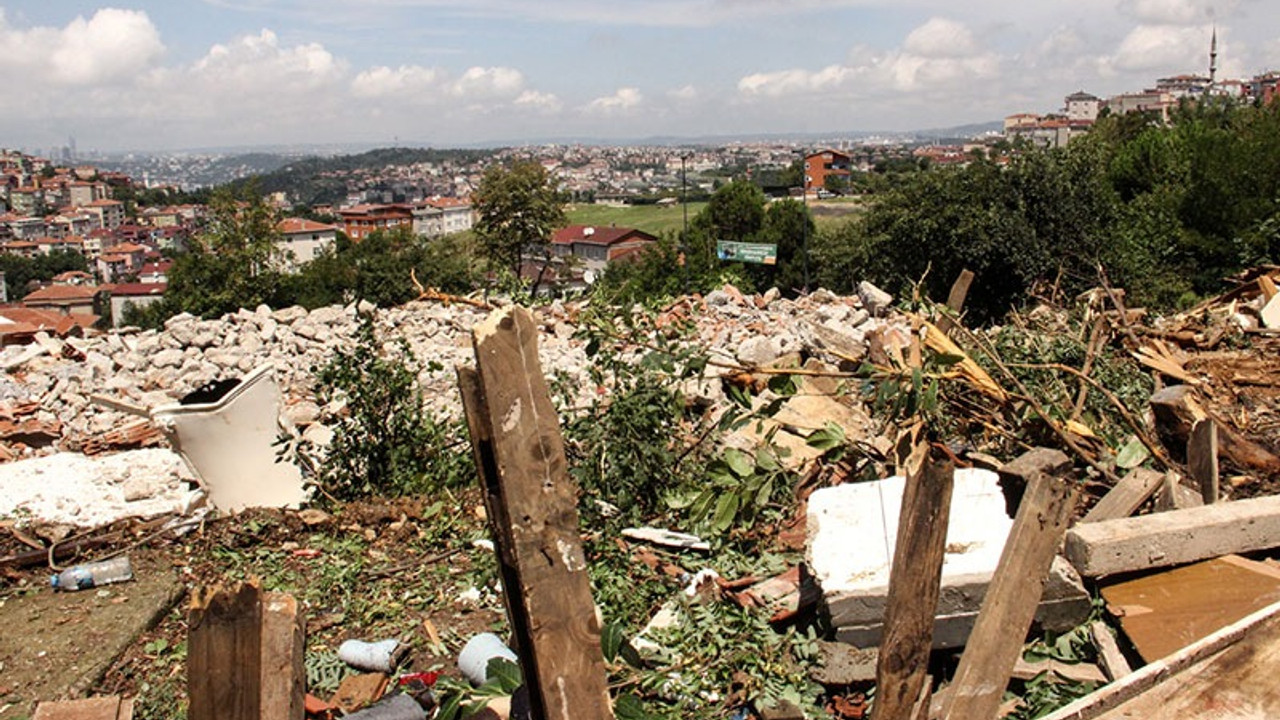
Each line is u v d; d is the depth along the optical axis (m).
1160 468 5.75
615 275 36.78
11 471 7.34
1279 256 15.17
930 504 2.45
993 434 6.07
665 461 6.03
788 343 10.30
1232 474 6.06
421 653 4.84
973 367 5.98
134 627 5.16
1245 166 21.56
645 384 6.37
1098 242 21.08
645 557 5.34
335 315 12.72
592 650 2.35
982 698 2.66
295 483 7.09
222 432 6.76
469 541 6.09
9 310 25.00
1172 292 20.33
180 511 6.64
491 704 3.67
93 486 7.07
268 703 2.83
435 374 10.57
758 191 41.34
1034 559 2.66
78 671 4.72
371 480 7.07
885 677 2.52
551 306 12.45
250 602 2.08
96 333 12.37
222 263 31.31
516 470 2.29
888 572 4.10
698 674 4.08
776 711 3.70
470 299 8.18
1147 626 3.91
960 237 21.72
